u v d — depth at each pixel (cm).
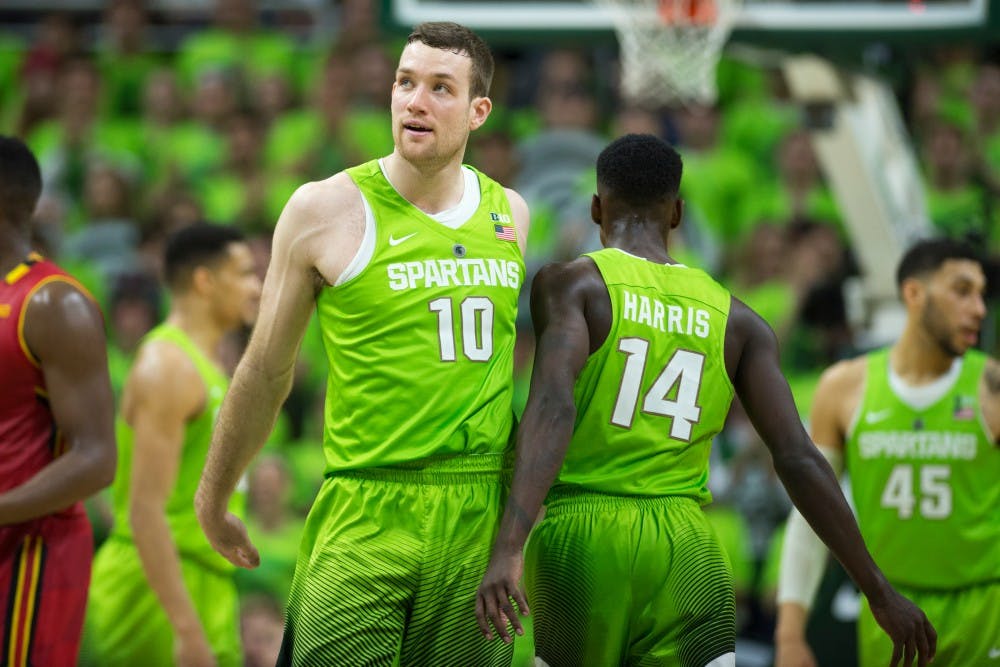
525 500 898
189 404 1343
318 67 3172
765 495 2069
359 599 945
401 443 947
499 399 976
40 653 1030
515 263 995
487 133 2731
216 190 2930
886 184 1931
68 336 1012
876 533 1313
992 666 1274
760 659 1864
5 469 1014
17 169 1039
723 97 2964
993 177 2633
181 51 3353
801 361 2212
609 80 2942
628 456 985
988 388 1296
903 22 1834
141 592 1395
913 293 1308
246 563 1077
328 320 972
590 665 977
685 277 1014
